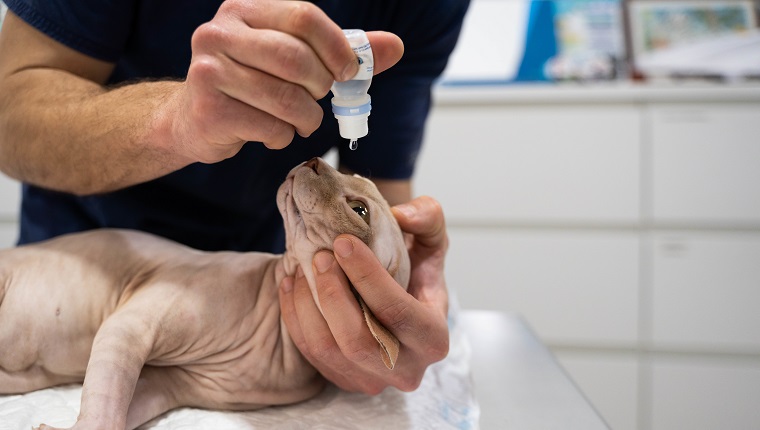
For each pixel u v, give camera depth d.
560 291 1.68
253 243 0.98
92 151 0.72
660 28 1.74
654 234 1.64
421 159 1.66
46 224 0.90
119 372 0.66
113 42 0.81
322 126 0.90
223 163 0.88
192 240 0.92
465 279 1.70
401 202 1.01
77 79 0.77
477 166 1.65
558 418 0.75
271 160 0.90
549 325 1.69
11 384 0.73
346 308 0.66
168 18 0.82
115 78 0.88
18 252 0.76
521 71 1.75
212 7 0.82
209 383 0.73
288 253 0.74
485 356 0.89
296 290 0.70
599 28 1.77
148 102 0.68
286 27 0.56
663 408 1.69
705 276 1.63
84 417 0.63
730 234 1.62
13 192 1.67
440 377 0.80
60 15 0.77
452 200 1.68
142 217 0.89
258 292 0.75
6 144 0.78
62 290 0.74
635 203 1.63
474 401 0.77
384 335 0.65
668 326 1.66
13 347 0.73
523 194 1.65
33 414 0.68
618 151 1.61
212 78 0.57
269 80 0.57
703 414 1.68
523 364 0.87
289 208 0.71
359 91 0.61
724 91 1.55
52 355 0.74
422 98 0.97
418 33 0.91
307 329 0.69
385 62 0.61
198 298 0.72
